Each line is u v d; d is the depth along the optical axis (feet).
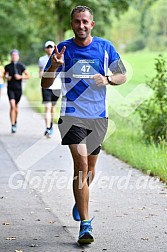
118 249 36.68
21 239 38.93
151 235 39.60
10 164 66.90
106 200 49.65
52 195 51.96
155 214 44.98
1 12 209.46
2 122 112.47
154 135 74.08
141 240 38.50
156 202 48.78
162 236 39.37
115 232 40.32
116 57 39.27
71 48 38.93
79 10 38.52
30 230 41.04
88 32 38.68
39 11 152.05
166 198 50.16
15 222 43.09
